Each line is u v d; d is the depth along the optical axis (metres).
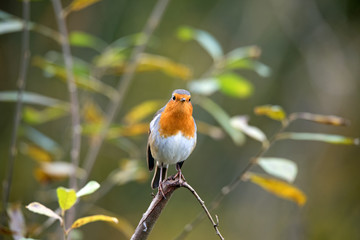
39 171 6.79
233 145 12.81
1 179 10.97
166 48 12.10
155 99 12.21
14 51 11.01
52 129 11.04
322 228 11.82
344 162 12.12
